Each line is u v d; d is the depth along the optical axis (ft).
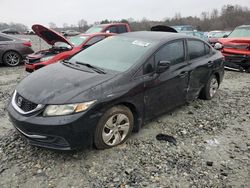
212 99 20.62
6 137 13.30
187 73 16.15
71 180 10.36
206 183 10.56
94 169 11.04
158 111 14.76
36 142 11.12
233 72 32.19
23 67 34.88
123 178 10.59
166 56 14.78
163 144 13.25
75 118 10.54
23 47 35.96
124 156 12.03
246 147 13.44
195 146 13.25
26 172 10.71
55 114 10.53
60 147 10.88
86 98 10.91
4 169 10.84
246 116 17.47
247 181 10.82
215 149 13.09
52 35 26.96
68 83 11.62
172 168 11.36
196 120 16.38
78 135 10.80
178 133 14.53
